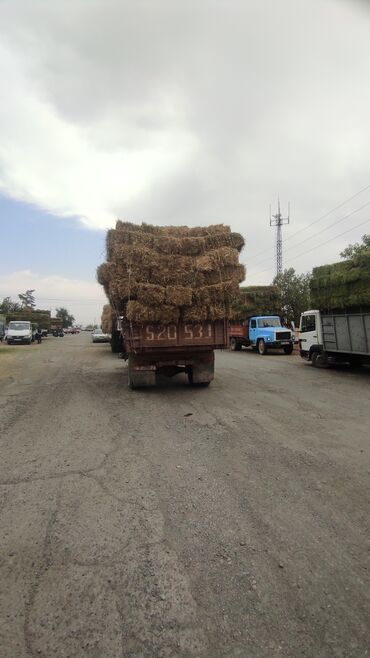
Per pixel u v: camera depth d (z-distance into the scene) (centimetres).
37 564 271
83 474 426
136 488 390
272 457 475
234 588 246
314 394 891
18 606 231
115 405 771
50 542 296
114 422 641
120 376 1202
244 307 2559
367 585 249
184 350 923
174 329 906
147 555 280
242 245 970
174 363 945
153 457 477
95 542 296
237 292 931
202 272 903
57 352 2220
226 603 233
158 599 237
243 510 345
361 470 434
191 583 250
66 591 244
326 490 385
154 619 221
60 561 273
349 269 1251
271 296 2605
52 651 200
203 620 221
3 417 682
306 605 232
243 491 382
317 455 482
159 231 969
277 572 261
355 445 520
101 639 208
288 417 671
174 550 286
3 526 320
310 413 702
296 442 533
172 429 598
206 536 304
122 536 304
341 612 226
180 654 199
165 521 326
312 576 257
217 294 903
